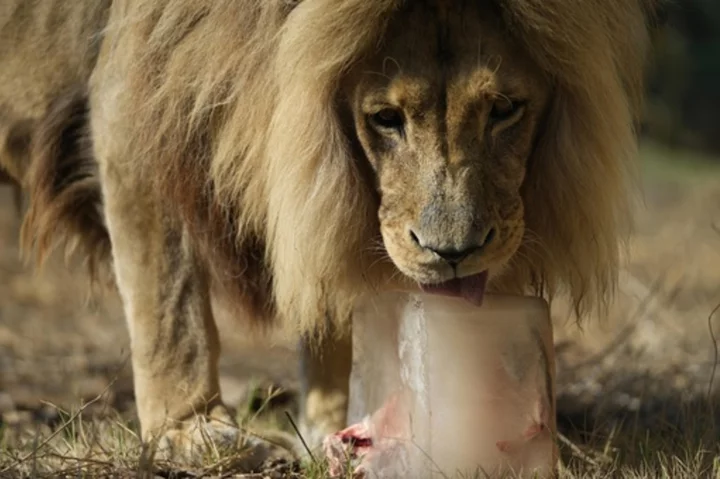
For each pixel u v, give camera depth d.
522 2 7.89
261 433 9.80
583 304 8.86
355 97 8.17
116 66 9.16
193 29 8.70
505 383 8.02
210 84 8.61
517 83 8.04
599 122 8.34
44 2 10.06
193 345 9.40
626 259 9.14
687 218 24.19
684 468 8.84
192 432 9.17
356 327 8.85
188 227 9.19
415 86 7.90
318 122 8.23
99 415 10.91
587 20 8.12
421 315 8.04
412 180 7.98
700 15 36.19
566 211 8.51
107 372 13.52
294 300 8.66
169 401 9.38
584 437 10.44
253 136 8.55
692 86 36.03
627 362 13.34
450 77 7.89
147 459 8.50
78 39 9.75
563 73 8.15
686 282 18.52
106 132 9.28
